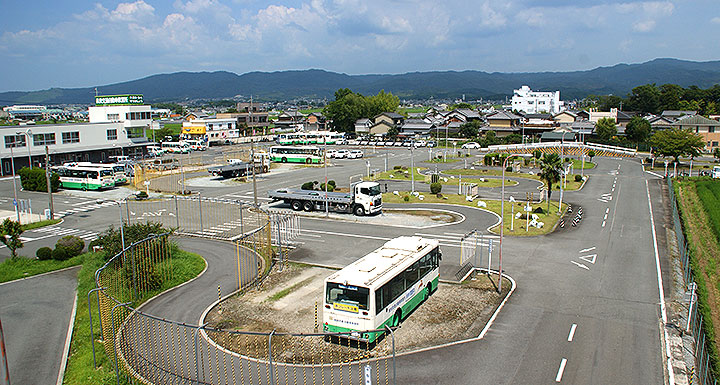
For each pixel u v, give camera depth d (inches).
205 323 897.5
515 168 3034.0
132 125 3740.2
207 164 3368.6
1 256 1370.6
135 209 1973.4
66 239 1348.4
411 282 914.7
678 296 1017.5
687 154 2957.7
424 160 3587.6
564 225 1635.1
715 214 1756.9
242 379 701.3
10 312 968.3
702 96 6082.7
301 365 744.3
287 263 1256.8
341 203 1820.9
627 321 896.9
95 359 750.5
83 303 991.0
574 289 1057.5
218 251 1379.2
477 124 5374.0
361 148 4579.2
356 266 856.9
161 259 1181.1
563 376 710.5
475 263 1242.6
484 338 830.5
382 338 831.1
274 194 1915.6
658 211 1855.3
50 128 3125.0
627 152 3863.2
